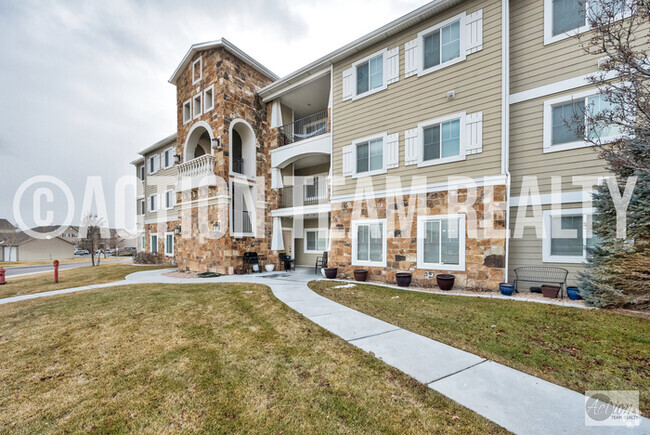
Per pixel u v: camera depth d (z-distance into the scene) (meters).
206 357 3.70
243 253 12.30
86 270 15.30
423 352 3.81
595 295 5.62
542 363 3.46
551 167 7.21
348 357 3.66
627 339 4.05
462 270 7.72
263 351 3.86
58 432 2.38
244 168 13.38
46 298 7.34
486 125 7.54
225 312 5.67
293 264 14.33
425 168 8.48
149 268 15.59
